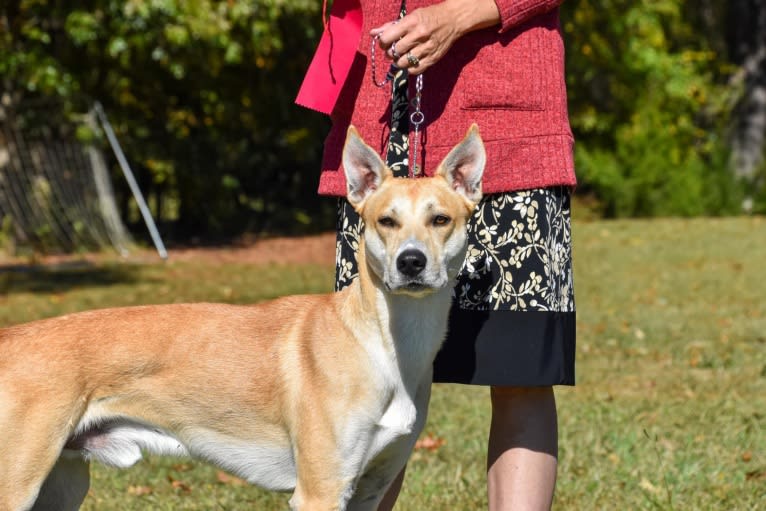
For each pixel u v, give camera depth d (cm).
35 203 2564
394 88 597
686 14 4366
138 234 3069
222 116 3036
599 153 3709
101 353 580
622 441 924
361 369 553
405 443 570
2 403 555
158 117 3052
